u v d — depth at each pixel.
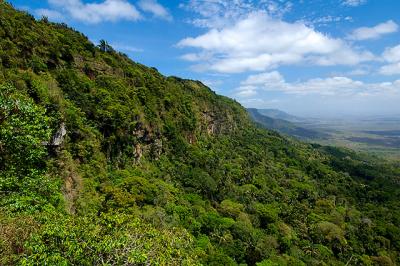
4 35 58.91
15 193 17.34
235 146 155.12
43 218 16.14
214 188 94.38
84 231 13.25
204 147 128.00
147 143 85.06
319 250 82.12
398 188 155.12
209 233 70.31
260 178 123.88
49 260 12.38
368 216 117.69
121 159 71.69
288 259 71.88
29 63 59.91
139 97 91.62
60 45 74.88
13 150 18.08
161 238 14.38
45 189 19.34
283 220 96.62
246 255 66.81
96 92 73.12
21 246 14.98
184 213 67.81
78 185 48.34
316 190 130.75
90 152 60.22
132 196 59.75
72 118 56.28
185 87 162.12
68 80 66.06
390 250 96.12
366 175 172.25
